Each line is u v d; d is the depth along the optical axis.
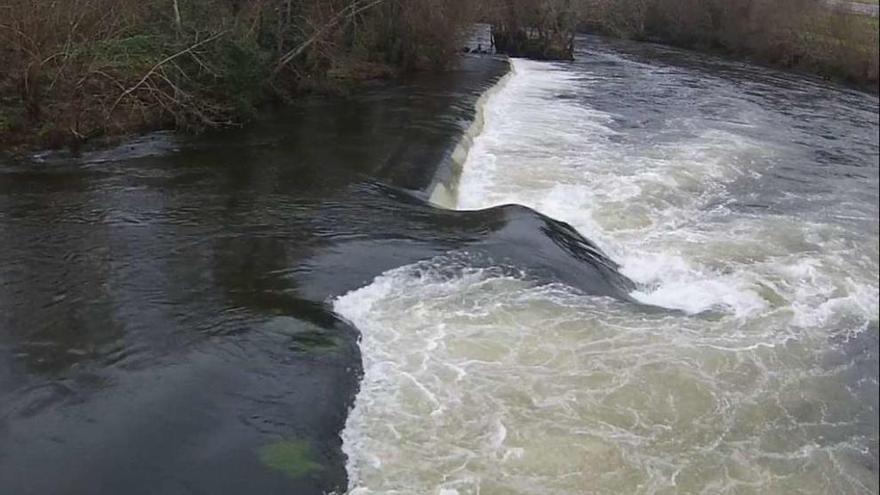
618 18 55.41
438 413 8.72
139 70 19.94
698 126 26.33
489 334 10.40
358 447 8.08
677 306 12.61
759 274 14.27
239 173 16.73
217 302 10.52
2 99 18.41
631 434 8.81
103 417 8.01
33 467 7.26
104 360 9.04
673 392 9.72
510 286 11.66
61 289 10.76
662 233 16.05
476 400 9.02
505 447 8.30
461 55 36.47
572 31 43.38
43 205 14.11
